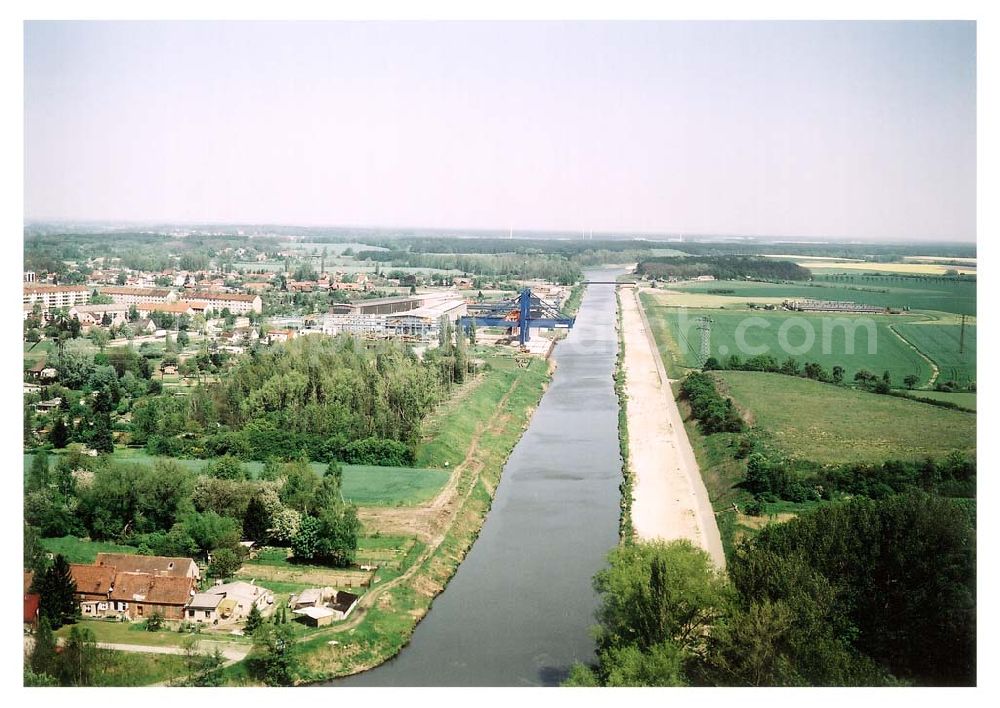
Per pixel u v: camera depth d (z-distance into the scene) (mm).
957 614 102250
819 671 95312
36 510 143500
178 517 141250
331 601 122688
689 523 153500
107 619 120000
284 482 152750
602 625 110438
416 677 109250
